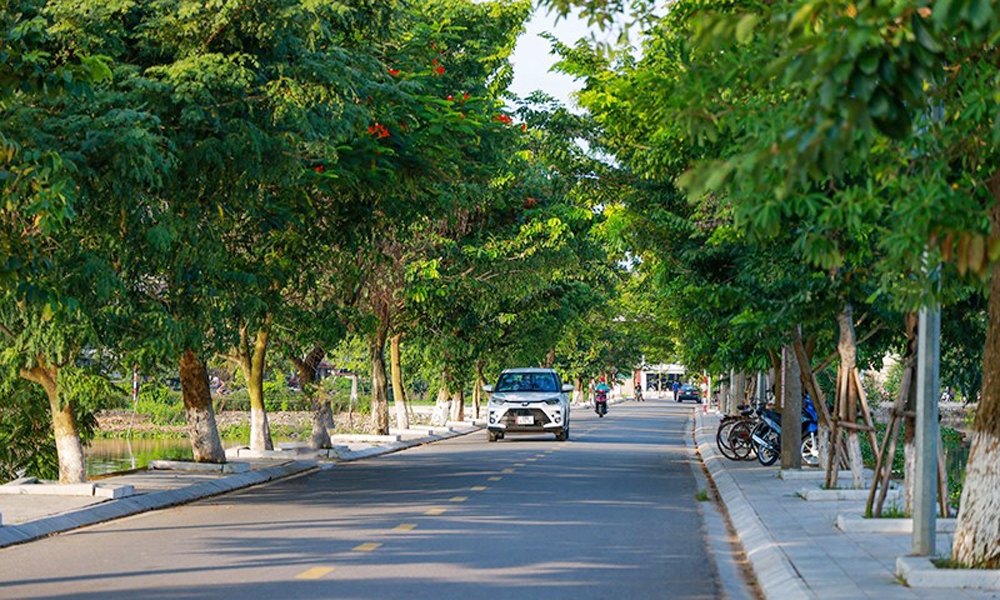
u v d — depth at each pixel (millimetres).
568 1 9727
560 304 51781
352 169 22328
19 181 13469
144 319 19406
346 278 28562
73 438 20312
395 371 47781
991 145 10039
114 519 17359
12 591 10922
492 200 39312
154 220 18328
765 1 9188
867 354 24453
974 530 10984
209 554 13414
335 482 24328
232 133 18047
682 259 25125
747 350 28531
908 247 9148
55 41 16688
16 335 19094
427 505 19172
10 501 18172
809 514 16781
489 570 12273
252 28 17953
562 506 19047
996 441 11008
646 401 134750
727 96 9852
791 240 16891
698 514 18250
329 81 18594
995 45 9172
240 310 21719
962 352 22984
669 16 13414
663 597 10852
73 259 17312
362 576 11836
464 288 41562
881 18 6137
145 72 17656
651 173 22203
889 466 15305
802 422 28812
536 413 42000
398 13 22188
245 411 74812
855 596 10125
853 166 7402
